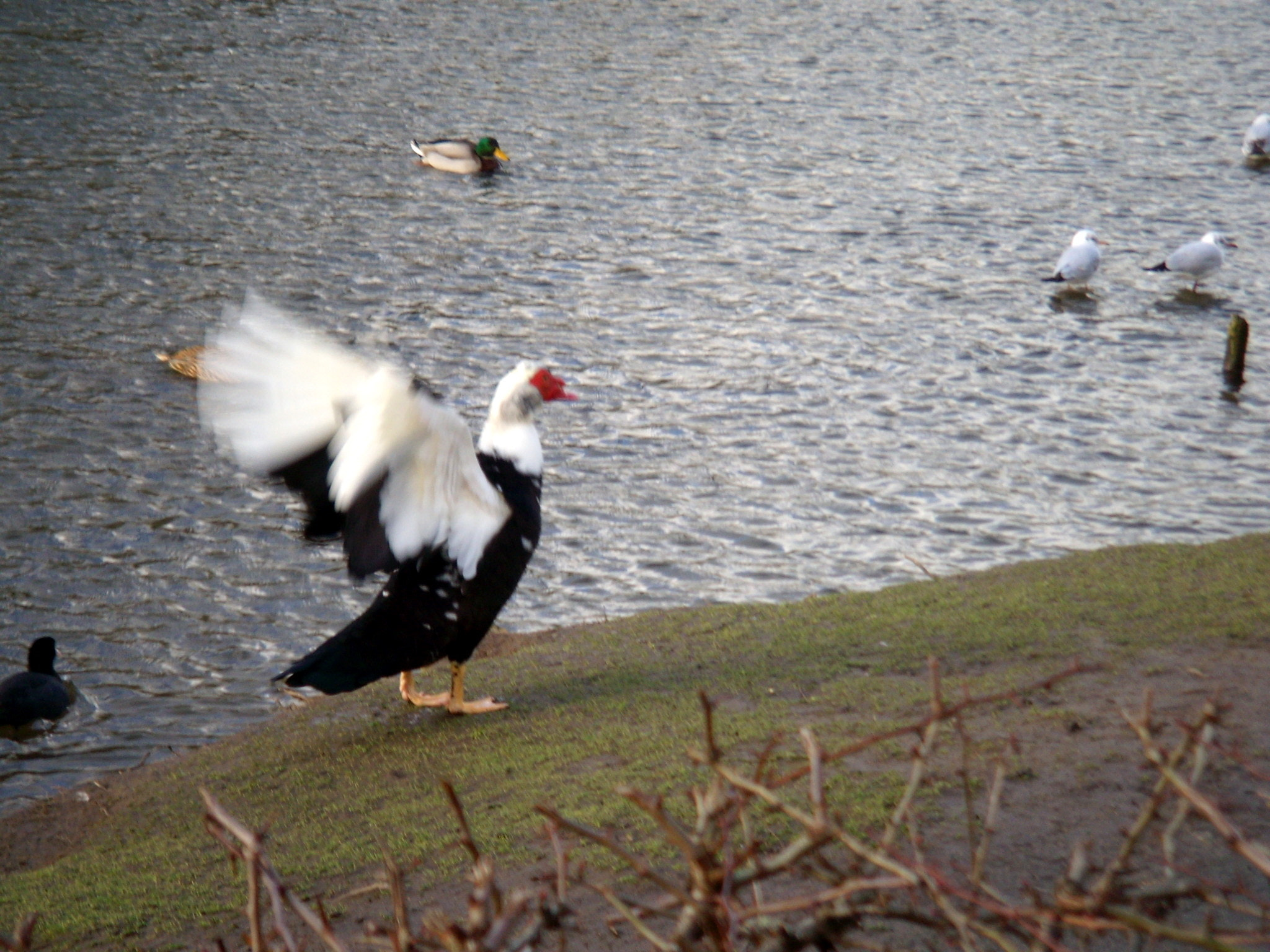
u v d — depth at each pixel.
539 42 39.94
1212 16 46.25
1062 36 43.12
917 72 38.66
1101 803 6.64
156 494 15.98
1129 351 21.86
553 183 29.25
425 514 7.94
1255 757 7.02
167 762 9.78
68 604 13.62
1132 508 16.31
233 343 7.16
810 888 6.01
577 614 13.63
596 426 18.30
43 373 19.06
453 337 21.30
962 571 14.47
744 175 30.06
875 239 26.64
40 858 8.52
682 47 40.06
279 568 14.51
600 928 6.06
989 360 21.22
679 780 7.45
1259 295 24.78
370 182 28.67
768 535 15.42
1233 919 5.58
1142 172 31.44
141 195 26.73
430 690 10.11
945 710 3.64
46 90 32.59
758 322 22.39
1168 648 8.82
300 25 40.19
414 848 7.27
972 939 3.62
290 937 3.29
